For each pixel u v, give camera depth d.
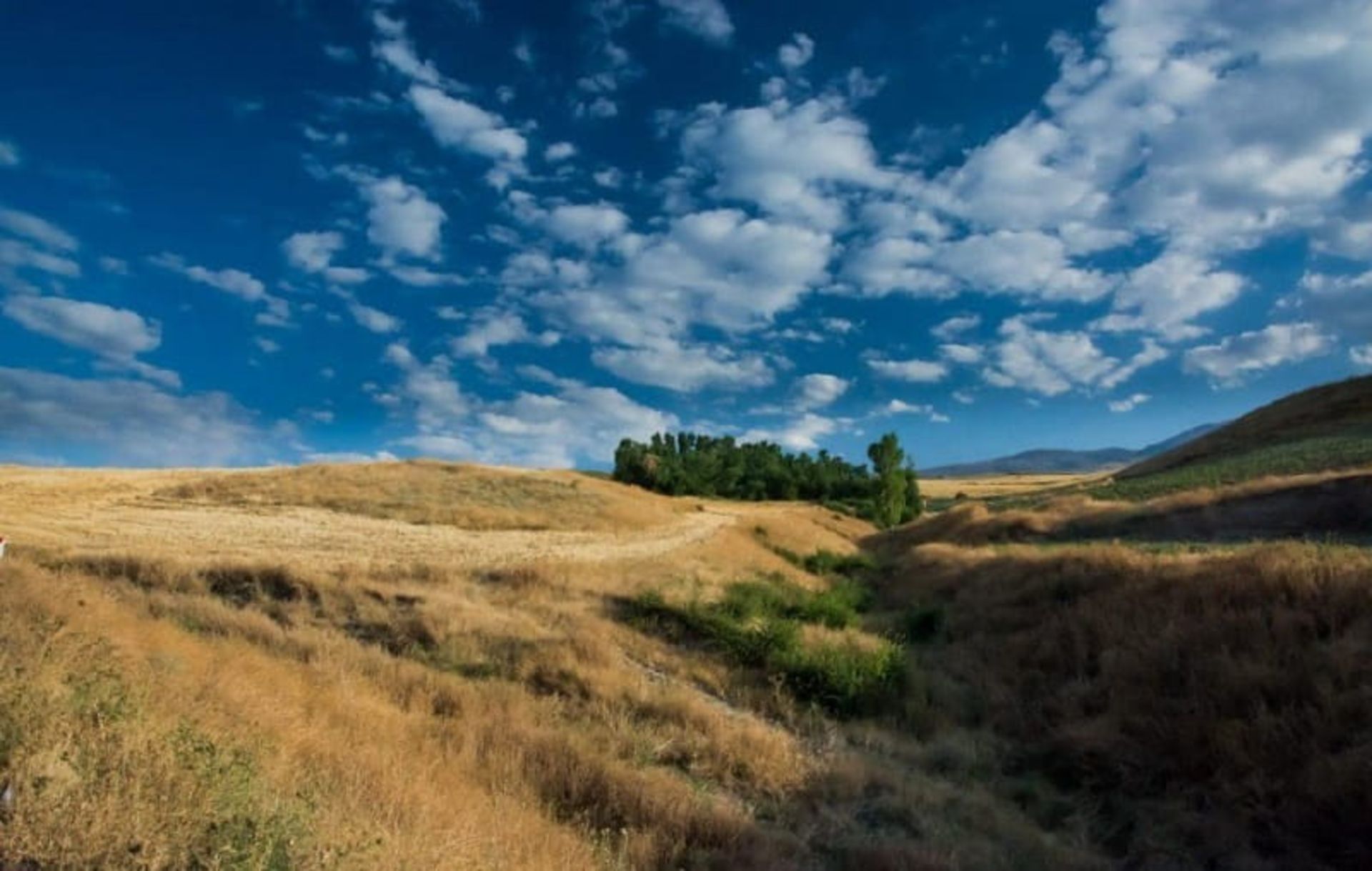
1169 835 8.70
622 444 84.06
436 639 14.90
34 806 3.86
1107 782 10.20
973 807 9.32
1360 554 13.20
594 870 6.17
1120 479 61.28
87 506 39.34
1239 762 9.37
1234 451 52.38
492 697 11.26
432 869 4.69
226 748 5.29
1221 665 11.11
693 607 18.42
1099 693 12.28
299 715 7.91
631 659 15.57
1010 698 13.34
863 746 11.77
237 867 3.91
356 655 12.72
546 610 18.28
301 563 20.89
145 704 5.84
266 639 13.16
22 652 6.47
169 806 4.20
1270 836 8.37
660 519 53.12
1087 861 8.20
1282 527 22.59
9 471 54.81
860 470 95.62
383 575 20.27
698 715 11.63
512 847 5.90
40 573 13.21
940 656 16.55
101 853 3.75
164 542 26.45
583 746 9.44
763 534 47.22
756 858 7.24
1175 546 19.91
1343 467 30.62
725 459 91.56
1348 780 8.19
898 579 28.97
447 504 48.16
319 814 4.87
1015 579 19.86
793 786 9.56
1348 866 7.65
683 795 8.44
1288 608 11.89
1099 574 17.33
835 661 14.45
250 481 52.38
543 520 45.88
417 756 7.80
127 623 10.51
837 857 7.80
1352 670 9.83
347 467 59.34
